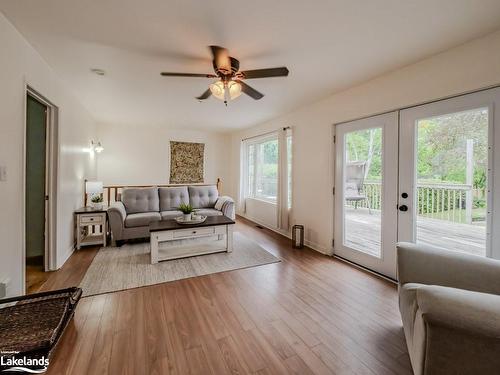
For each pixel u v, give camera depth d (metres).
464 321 0.92
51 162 2.77
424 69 2.27
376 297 2.26
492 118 1.87
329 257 3.33
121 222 3.64
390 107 2.56
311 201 3.76
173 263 3.04
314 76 2.68
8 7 1.62
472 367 0.95
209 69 2.56
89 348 1.57
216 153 6.80
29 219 2.96
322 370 1.42
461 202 2.08
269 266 2.99
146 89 3.20
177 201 4.66
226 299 2.20
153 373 1.38
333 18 1.70
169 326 1.81
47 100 2.53
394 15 1.66
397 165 2.56
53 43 2.08
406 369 1.43
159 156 6.09
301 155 3.98
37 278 2.58
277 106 3.89
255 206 5.59
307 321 1.89
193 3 1.56
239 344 1.63
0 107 1.72
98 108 4.20
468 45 1.97
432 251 1.59
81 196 3.95
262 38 1.96
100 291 2.32
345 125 3.18
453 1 1.51
